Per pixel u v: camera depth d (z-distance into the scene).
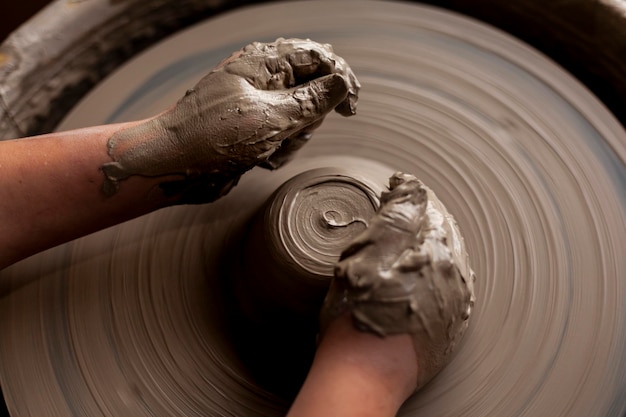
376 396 0.54
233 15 0.75
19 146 0.60
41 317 0.63
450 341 0.56
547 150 0.67
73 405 0.60
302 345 0.61
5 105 0.70
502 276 0.63
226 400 0.60
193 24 0.81
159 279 0.64
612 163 0.67
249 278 0.62
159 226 0.65
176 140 0.59
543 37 0.77
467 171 0.67
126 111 0.71
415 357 0.55
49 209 0.60
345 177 0.61
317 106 0.60
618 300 0.62
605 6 0.71
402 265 0.54
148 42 0.79
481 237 0.64
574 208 0.65
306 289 0.59
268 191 0.65
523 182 0.66
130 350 0.62
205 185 0.61
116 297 0.63
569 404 0.59
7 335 0.62
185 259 0.64
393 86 0.71
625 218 0.64
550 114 0.69
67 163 0.60
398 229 0.54
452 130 0.68
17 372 0.61
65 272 0.64
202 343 0.62
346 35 0.74
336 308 0.55
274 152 0.63
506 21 0.78
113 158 0.60
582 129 0.68
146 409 0.60
